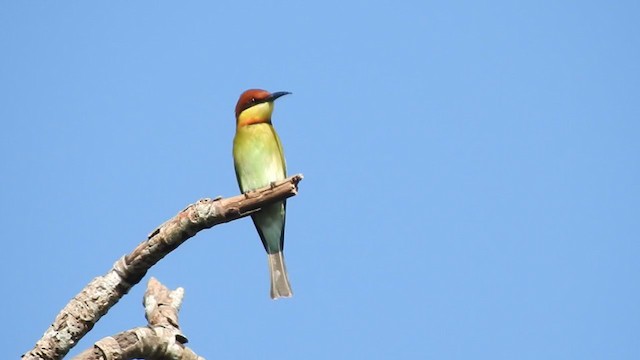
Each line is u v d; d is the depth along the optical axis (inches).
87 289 325.7
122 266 331.6
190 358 324.5
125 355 303.3
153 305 328.2
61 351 315.0
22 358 310.0
